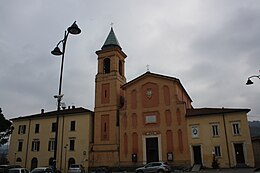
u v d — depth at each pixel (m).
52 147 55.75
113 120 52.53
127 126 51.25
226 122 44.91
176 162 46.03
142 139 49.53
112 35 60.34
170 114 49.06
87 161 51.56
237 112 44.59
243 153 42.81
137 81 53.38
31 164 56.53
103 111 53.84
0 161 65.38
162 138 48.31
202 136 45.78
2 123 55.66
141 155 48.66
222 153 43.81
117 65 57.12
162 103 50.19
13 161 58.28
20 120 61.03
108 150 50.91
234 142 43.56
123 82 58.38
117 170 48.78
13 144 59.66
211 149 44.59
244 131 43.41
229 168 42.12
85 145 52.84
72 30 17.53
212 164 43.44
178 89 52.16
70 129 55.19
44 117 58.59
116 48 57.22
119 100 55.06
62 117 56.69
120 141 50.78
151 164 37.62
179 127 47.66
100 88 55.75
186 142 46.47
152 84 52.09
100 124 53.28
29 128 59.44
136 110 51.59
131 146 49.78
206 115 46.47
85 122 54.50
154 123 49.62
